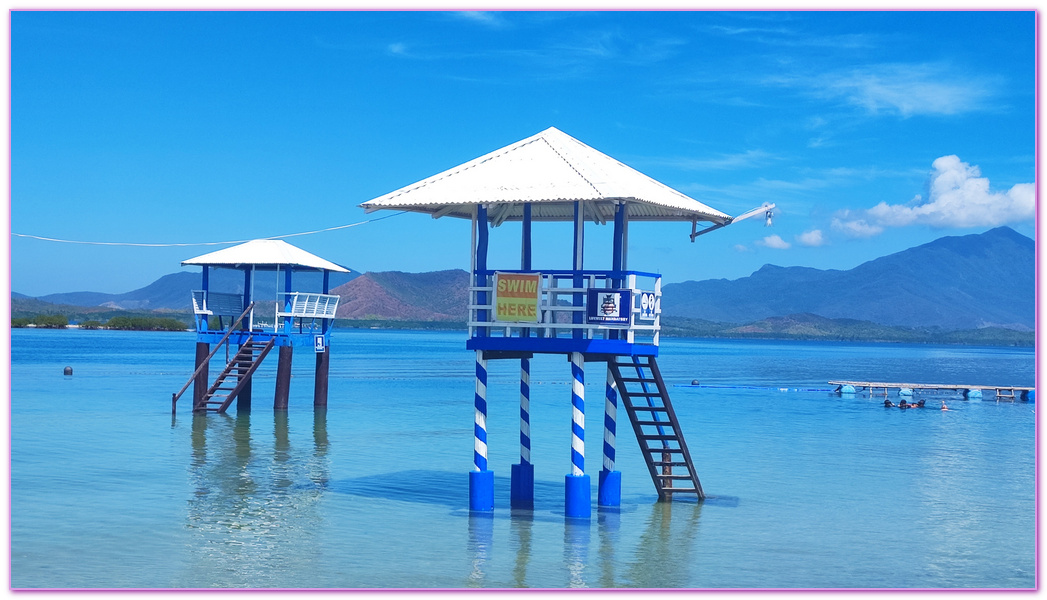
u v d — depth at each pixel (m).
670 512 21.88
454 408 46.59
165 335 194.25
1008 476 27.98
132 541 18.44
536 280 19.80
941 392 66.12
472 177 20.78
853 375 93.81
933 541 19.78
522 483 22.42
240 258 40.34
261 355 41.16
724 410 49.00
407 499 22.83
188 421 37.72
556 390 62.19
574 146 22.12
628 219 22.70
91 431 33.94
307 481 25.05
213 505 21.73
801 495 24.41
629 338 19.84
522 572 16.84
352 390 58.28
